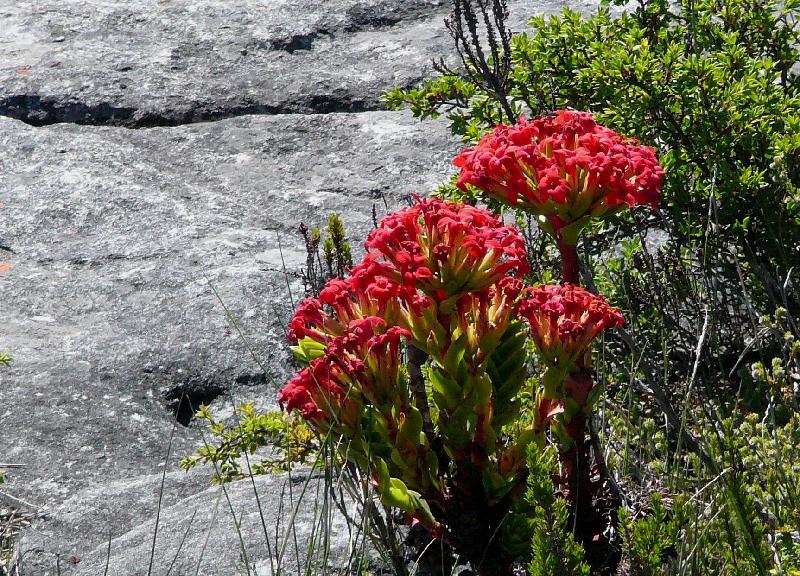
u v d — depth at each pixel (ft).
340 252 20.01
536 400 13.67
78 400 22.85
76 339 25.02
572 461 13.70
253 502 17.16
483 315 12.79
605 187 13.44
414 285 12.42
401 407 12.76
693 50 24.31
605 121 22.43
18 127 34.32
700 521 14.43
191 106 36.04
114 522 18.52
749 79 21.79
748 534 13.07
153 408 23.11
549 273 20.24
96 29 40.42
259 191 31.68
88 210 30.30
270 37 39.70
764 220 21.31
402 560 14.24
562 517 12.39
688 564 13.46
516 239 12.77
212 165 33.27
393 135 33.91
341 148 33.71
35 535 18.28
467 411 12.91
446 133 33.76
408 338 12.92
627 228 22.40
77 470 21.11
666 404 17.39
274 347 24.79
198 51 39.09
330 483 13.56
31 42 39.52
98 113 35.76
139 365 24.00
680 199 21.66
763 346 20.58
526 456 13.28
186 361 24.21
